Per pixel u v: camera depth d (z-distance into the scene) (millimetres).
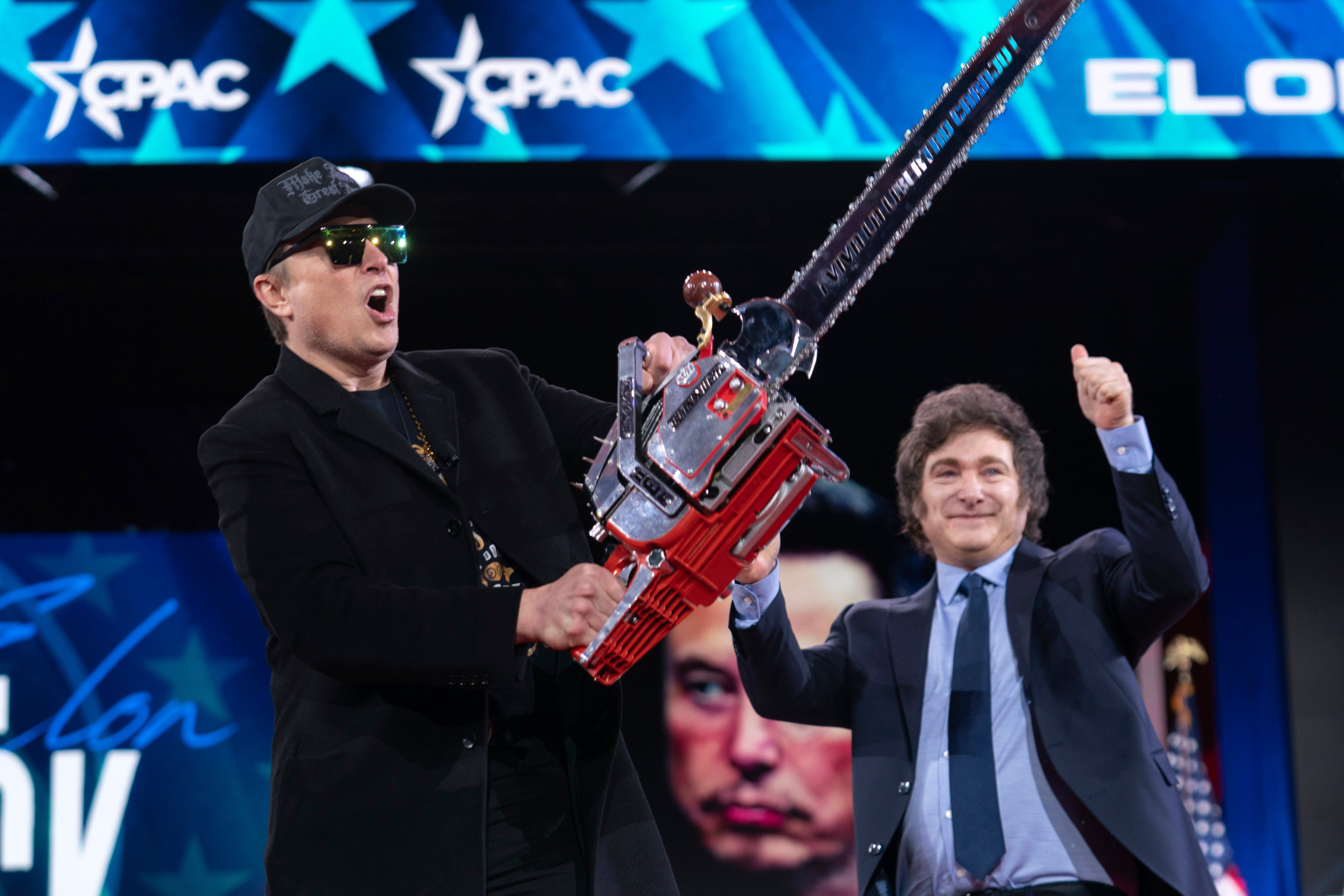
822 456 1479
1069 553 2420
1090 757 2184
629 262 5195
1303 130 4281
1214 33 4320
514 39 4281
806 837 4930
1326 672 4613
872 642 2469
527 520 1746
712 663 5047
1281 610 4648
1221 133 4293
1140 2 4340
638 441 1501
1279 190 4789
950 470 2438
